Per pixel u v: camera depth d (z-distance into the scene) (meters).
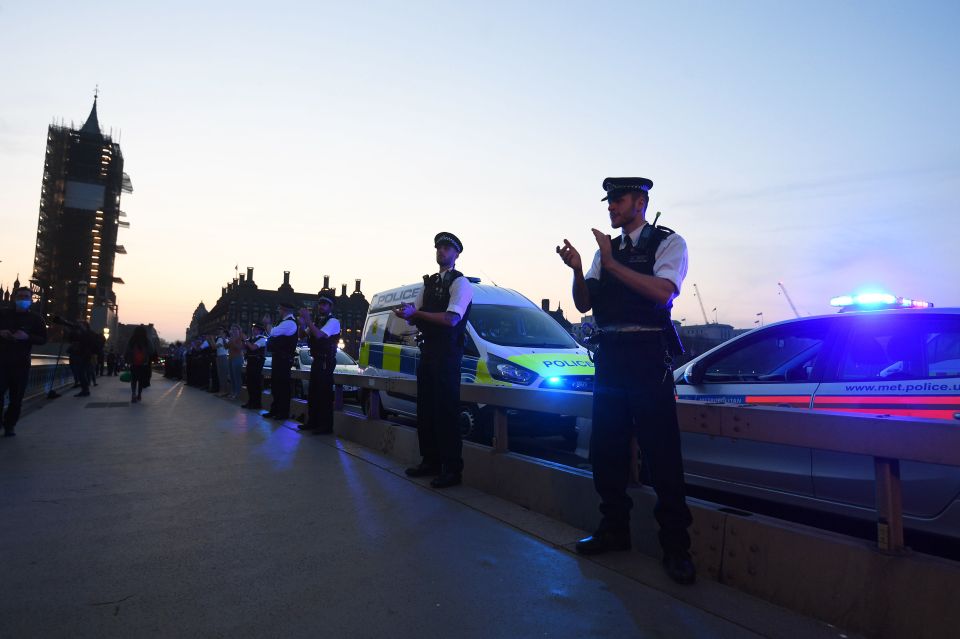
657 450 2.92
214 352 17.12
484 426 6.90
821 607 2.41
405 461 5.72
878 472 2.31
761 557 2.66
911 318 3.59
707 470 4.30
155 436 7.43
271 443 6.91
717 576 2.83
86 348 14.76
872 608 2.25
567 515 3.74
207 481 4.88
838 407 3.69
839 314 3.97
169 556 3.12
